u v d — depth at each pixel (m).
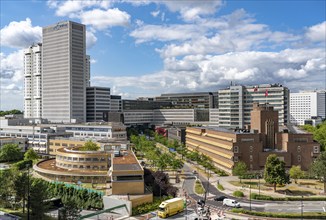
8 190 117.88
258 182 154.50
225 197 128.50
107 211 104.50
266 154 176.00
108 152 157.88
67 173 145.50
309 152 176.50
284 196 129.25
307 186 145.50
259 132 185.88
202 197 130.88
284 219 104.00
